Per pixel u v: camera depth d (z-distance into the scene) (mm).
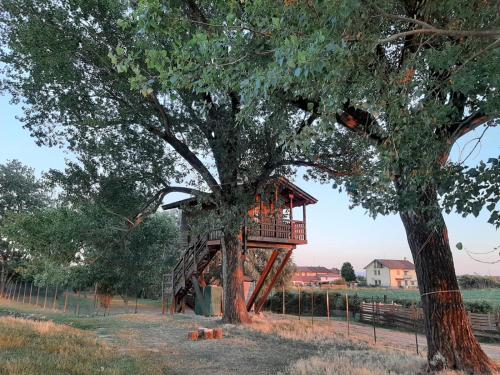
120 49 4812
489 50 3605
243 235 16047
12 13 11078
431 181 3713
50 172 14008
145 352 9016
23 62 12023
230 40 4434
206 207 16422
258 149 13258
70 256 14625
